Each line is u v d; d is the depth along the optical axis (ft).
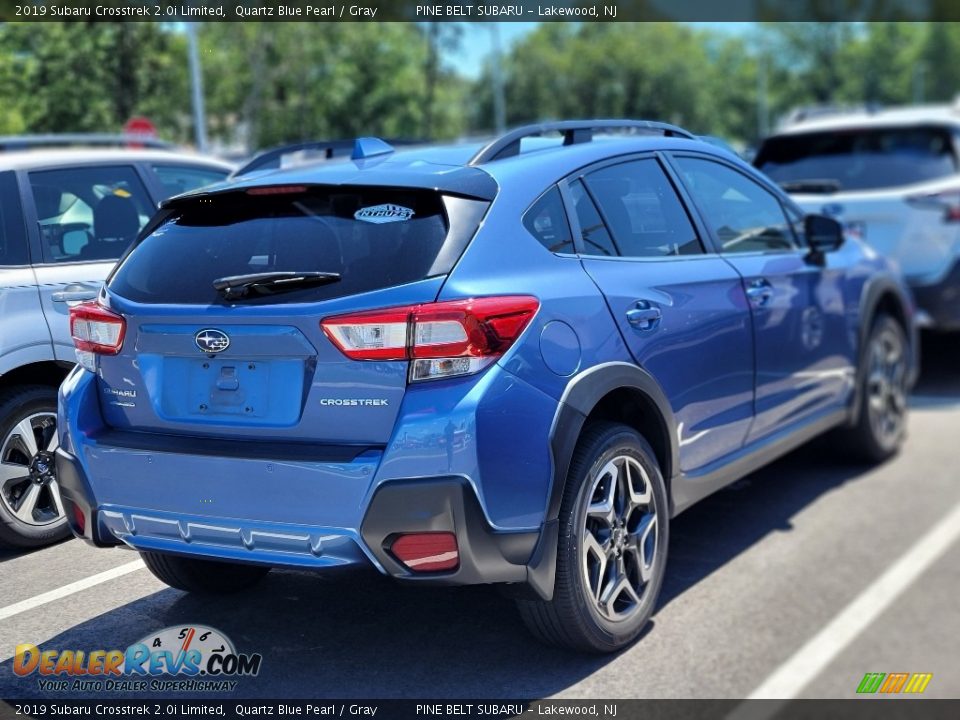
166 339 11.47
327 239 11.24
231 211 12.03
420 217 11.19
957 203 25.75
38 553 15.93
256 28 104.99
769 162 29.09
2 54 44.14
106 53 51.98
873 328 20.02
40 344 15.78
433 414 10.39
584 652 12.35
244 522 10.91
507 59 180.34
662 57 179.22
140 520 11.51
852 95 300.40
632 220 13.61
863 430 19.93
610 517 12.16
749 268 15.48
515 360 10.85
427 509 10.34
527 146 13.64
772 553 16.01
